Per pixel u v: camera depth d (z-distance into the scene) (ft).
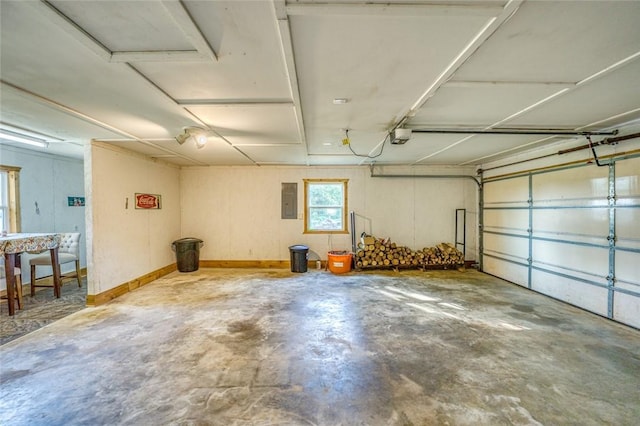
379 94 7.56
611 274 10.96
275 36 4.95
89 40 5.01
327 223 20.68
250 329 9.96
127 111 8.75
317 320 10.77
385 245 19.39
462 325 10.31
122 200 14.29
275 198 20.54
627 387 6.72
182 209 20.47
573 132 11.08
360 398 6.36
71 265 17.22
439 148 14.52
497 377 7.14
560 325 10.32
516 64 6.02
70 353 8.29
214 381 6.97
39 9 4.15
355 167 20.51
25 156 14.51
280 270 19.51
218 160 18.13
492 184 18.49
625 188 10.55
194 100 7.91
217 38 4.99
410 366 7.64
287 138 12.25
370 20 4.53
